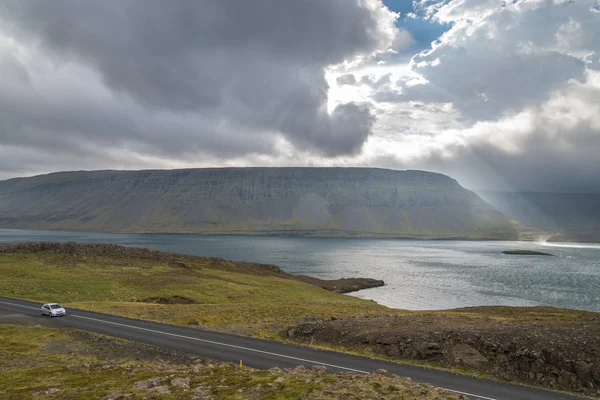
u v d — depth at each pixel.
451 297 118.19
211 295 88.38
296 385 22.59
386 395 21.34
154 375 25.89
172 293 85.94
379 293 126.06
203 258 149.75
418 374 29.03
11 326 44.88
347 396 20.88
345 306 75.81
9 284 80.12
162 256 137.50
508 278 163.38
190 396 20.70
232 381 23.69
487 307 72.38
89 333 41.94
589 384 26.20
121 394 20.98
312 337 41.00
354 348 36.94
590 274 177.25
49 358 32.75
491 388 26.42
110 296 80.00
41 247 121.50
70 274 95.75
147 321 49.88
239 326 47.59
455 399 21.50
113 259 122.38
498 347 31.66
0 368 29.20
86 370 27.91
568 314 59.72
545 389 26.59
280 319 52.94
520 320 44.09
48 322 48.28
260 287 104.44
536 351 29.75
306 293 103.44
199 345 37.22
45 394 21.59
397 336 36.75
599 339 29.98
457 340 33.72
